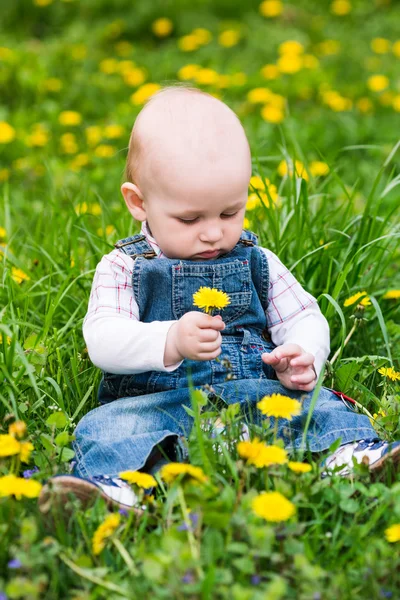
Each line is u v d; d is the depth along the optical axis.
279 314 2.77
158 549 1.89
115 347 2.47
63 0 9.77
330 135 6.29
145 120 2.63
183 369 2.57
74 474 2.38
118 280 2.63
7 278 3.34
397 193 5.25
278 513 1.83
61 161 5.70
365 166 5.69
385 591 1.84
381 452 2.36
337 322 3.28
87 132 6.27
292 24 9.51
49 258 3.46
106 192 4.97
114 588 1.81
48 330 3.13
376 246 3.45
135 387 2.60
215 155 2.52
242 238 2.78
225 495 1.95
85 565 1.87
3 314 3.00
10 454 2.15
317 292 3.38
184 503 1.95
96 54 8.56
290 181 3.90
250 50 8.59
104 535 1.94
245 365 2.64
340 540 1.99
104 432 2.41
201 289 2.37
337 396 2.71
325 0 10.09
